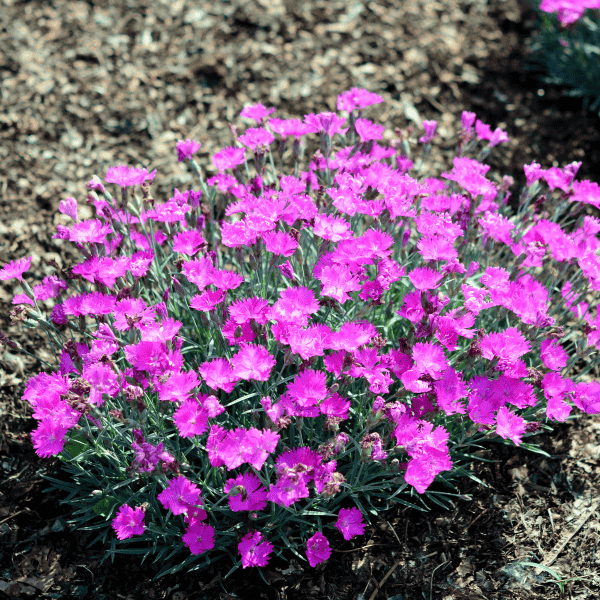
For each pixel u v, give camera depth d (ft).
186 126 6.25
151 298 5.10
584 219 5.06
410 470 4.58
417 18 7.39
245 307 4.69
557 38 6.62
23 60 6.64
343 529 4.68
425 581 4.78
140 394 4.58
